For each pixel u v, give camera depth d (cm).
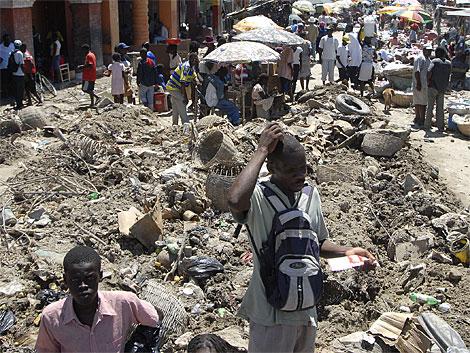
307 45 1852
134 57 2072
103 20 2356
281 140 339
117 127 1282
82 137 1103
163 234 748
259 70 1600
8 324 563
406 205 909
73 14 2200
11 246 715
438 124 1484
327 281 612
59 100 1731
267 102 1431
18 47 1581
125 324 362
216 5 3553
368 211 879
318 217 355
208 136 992
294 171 339
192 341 357
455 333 539
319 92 1616
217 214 838
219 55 1385
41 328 354
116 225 761
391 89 1675
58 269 647
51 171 965
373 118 1370
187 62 1387
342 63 1827
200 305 604
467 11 2956
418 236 778
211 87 1363
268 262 336
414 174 1074
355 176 1004
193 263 653
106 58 2386
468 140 1418
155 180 943
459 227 817
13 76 1548
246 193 323
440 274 689
